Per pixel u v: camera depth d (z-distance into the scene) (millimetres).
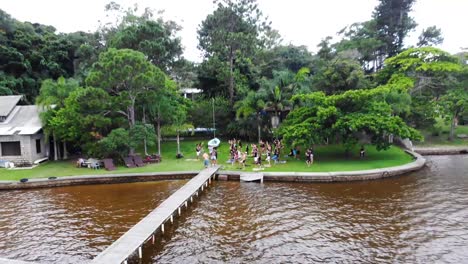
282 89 37688
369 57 61750
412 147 38625
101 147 29984
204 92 50750
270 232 15211
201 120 44188
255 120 41312
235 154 30984
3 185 23969
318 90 39312
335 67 38438
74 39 57875
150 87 31812
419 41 61125
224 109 44688
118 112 32938
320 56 57000
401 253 12836
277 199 20359
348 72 37844
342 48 66375
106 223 16812
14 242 14664
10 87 46062
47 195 22484
